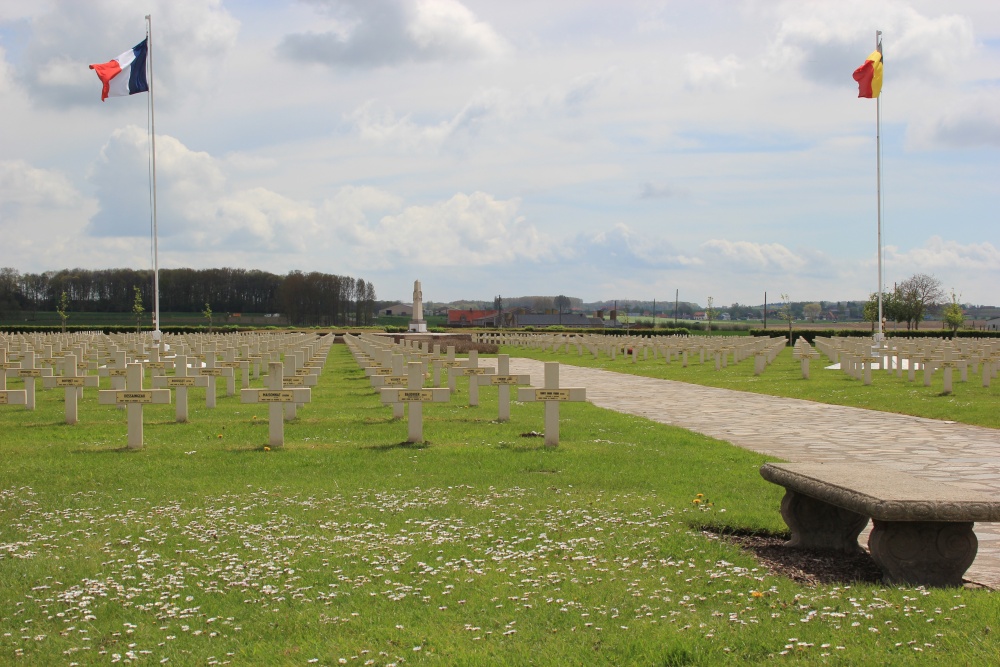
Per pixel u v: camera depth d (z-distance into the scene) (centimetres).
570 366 4297
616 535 881
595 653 562
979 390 2539
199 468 1270
